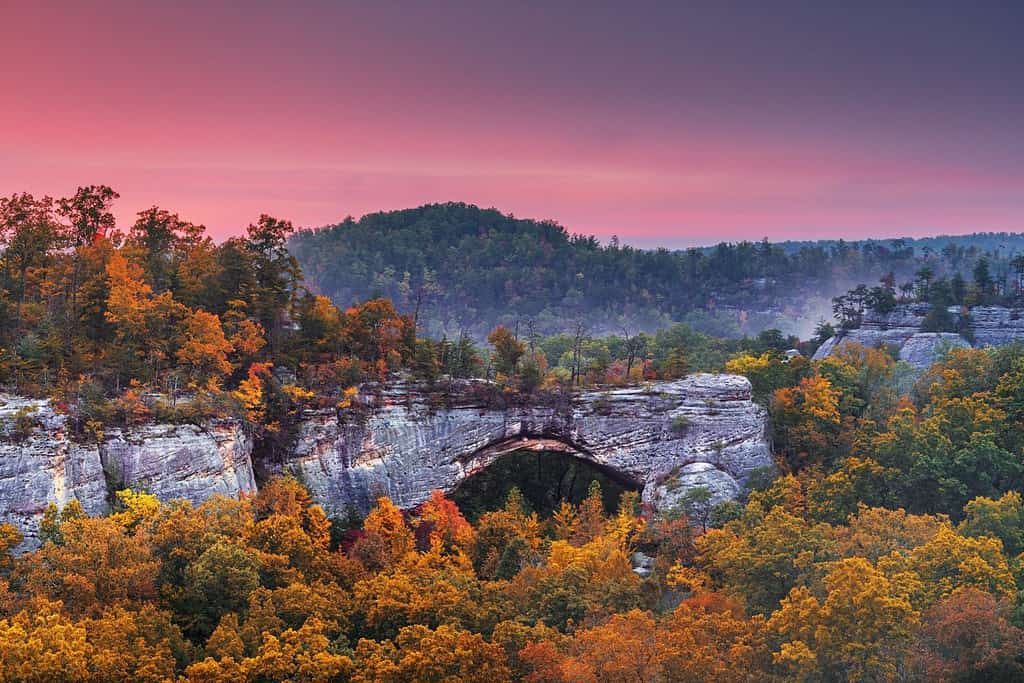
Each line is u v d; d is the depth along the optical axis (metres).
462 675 87.12
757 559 106.44
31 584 92.88
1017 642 85.38
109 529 99.94
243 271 152.75
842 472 136.88
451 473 149.88
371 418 143.75
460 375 159.88
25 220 143.12
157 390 129.62
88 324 137.50
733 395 159.75
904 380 190.38
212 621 97.88
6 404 115.31
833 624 87.88
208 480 124.69
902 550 106.56
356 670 88.25
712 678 84.88
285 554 109.06
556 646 92.88
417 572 111.12
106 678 82.94
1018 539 113.38
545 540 134.50
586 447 156.25
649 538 133.62
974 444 134.38
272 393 139.50
